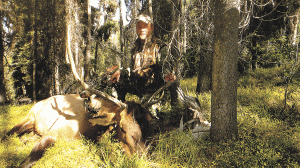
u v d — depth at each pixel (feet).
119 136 11.09
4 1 15.08
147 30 13.20
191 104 15.16
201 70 26.78
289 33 34.96
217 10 11.92
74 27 26.99
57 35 26.23
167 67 17.84
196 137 13.55
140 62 13.47
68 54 11.31
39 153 11.84
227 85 12.07
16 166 10.89
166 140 12.34
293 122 15.58
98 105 12.17
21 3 17.61
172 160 11.01
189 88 31.78
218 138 12.61
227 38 11.68
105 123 11.71
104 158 10.69
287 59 24.58
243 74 34.71
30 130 14.90
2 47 14.93
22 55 32.19
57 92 32.71
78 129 13.34
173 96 18.66
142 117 11.61
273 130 14.03
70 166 10.24
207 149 12.07
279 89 24.35
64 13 24.59
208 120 16.80
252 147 11.93
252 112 18.15
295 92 21.72
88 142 12.11
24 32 24.44
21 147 12.93
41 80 34.32
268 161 10.59
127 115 10.84
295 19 34.78
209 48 17.16
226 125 12.38
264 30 34.09
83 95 11.66
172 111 17.43
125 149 10.59
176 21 18.37
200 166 10.41
